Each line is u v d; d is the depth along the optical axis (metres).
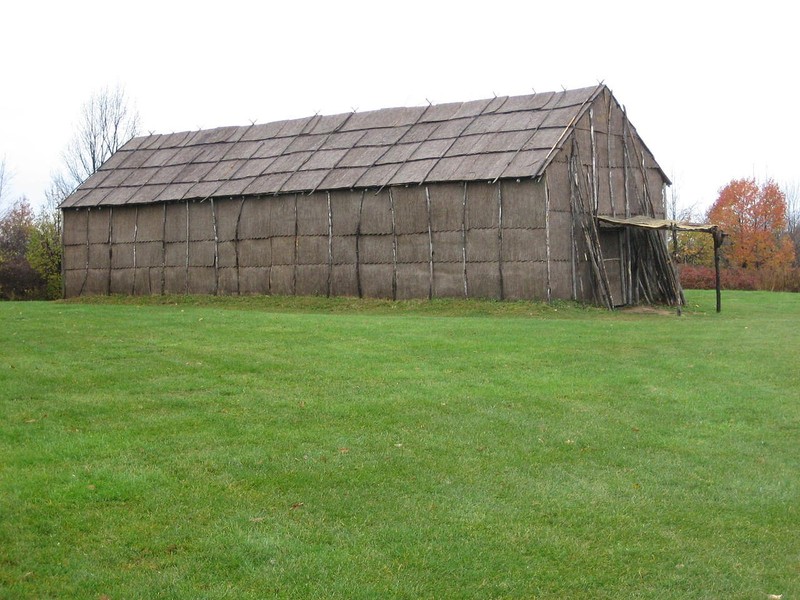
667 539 9.52
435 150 37.25
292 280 38.84
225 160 43.56
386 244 36.56
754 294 46.50
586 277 35.16
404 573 8.46
